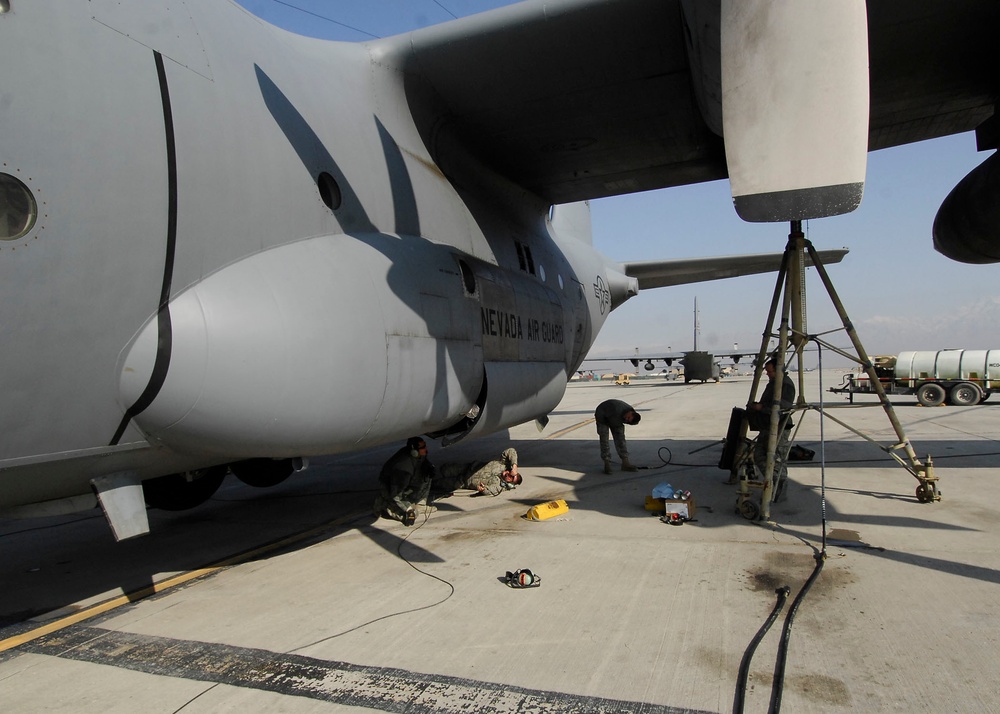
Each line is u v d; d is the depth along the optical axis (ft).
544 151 22.17
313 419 12.24
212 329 10.93
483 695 8.63
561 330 25.25
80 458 10.46
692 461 27.71
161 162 10.49
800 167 10.98
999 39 15.79
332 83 15.71
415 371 14.87
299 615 11.77
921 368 54.13
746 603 11.44
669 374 166.50
